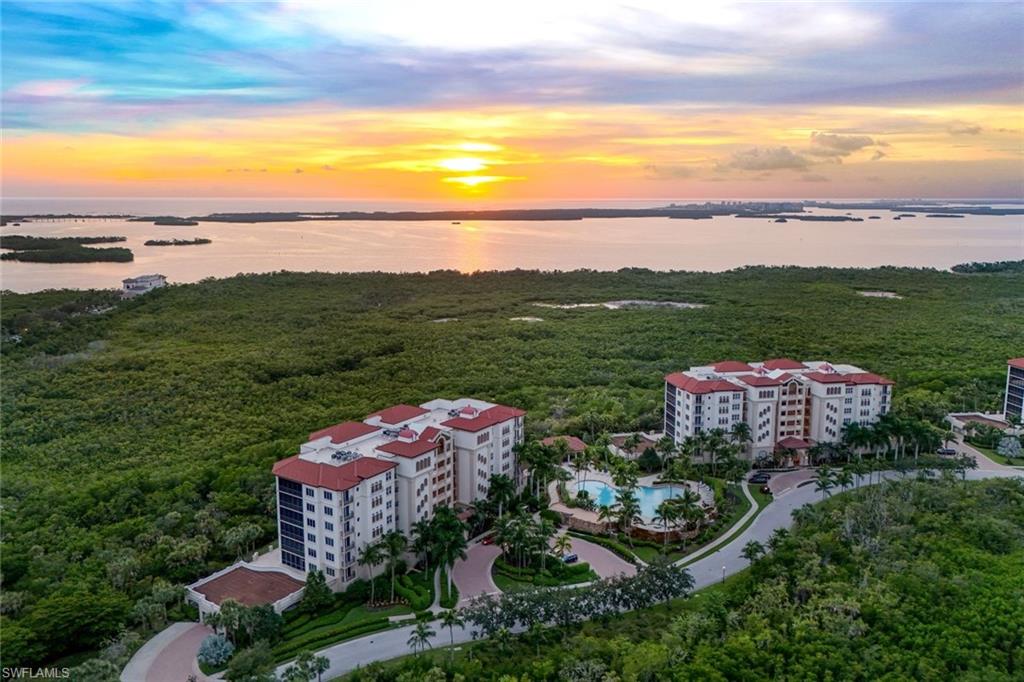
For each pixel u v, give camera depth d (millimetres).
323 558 118125
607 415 191750
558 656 96062
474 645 102250
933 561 111875
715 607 105688
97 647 102750
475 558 129875
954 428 191625
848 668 89000
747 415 174875
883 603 100562
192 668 98000
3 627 98562
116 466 162375
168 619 109562
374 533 122375
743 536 138500
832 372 180000
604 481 163875
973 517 126000
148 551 122812
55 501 141000
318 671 93438
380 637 106500
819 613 100688
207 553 124000
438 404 159750
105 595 107562
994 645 93000
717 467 167500
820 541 119750
